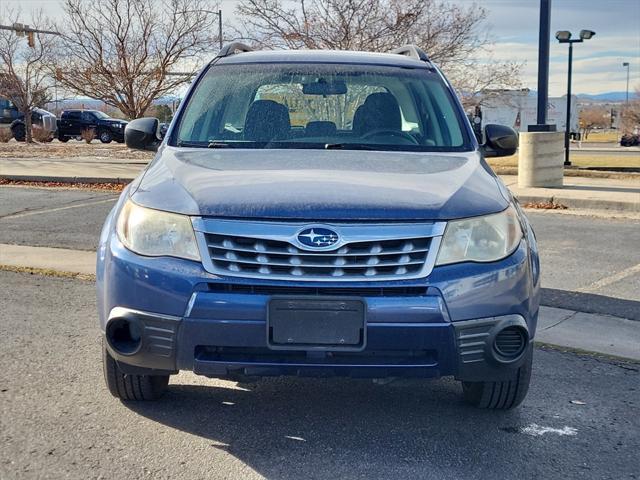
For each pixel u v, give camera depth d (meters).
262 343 3.28
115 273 3.46
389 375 3.36
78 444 3.64
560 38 19.75
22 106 34.12
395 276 3.30
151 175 3.92
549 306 6.32
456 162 4.20
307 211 3.33
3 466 3.40
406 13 19.75
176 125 4.75
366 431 3.89
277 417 4.04
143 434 3.78
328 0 19.91
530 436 3.86
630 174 16.11
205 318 3.28
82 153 24.95
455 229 3.41
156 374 3.67
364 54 5.52
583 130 77.88
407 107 4.88
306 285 3.25
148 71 26.19
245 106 4.83
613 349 5.30
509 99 25.12
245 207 3.36
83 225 9.94
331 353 3.31
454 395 4.42
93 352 4.96
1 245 8.52
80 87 26.20
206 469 3.43
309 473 3.41
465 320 3.34
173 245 3.39
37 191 14.12
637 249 8.73
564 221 10.94
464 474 3.43
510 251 3.51
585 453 3.68
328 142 4.61
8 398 4.17
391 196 3.46
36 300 6.25
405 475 3.41
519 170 14.13
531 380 4.68
